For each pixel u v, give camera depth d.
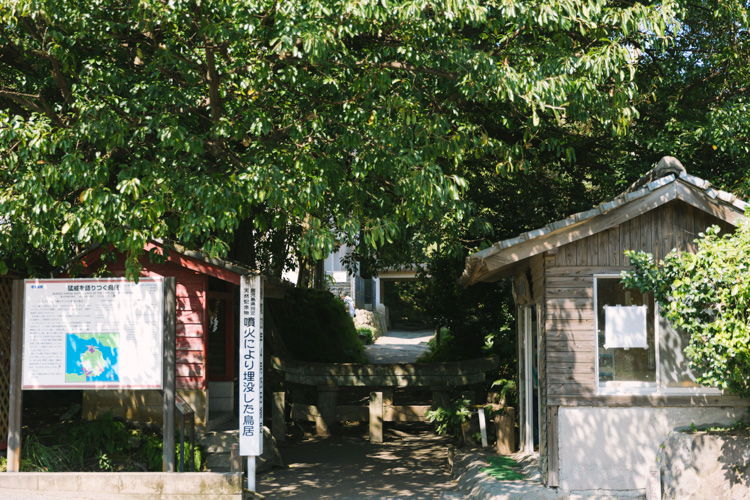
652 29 7.64
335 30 7.10
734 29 10.91
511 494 8.03
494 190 13.81
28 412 11.94
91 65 8.17
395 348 26.16
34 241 6.92
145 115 8.16
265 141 8.22
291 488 9.65
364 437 13.89
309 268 23.19
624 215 8.01
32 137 7.02
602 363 8.15
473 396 12.34
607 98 8.52
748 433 7.62
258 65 7.62
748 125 9.78
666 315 7.42
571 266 8.22
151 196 7.01
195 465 9.77
